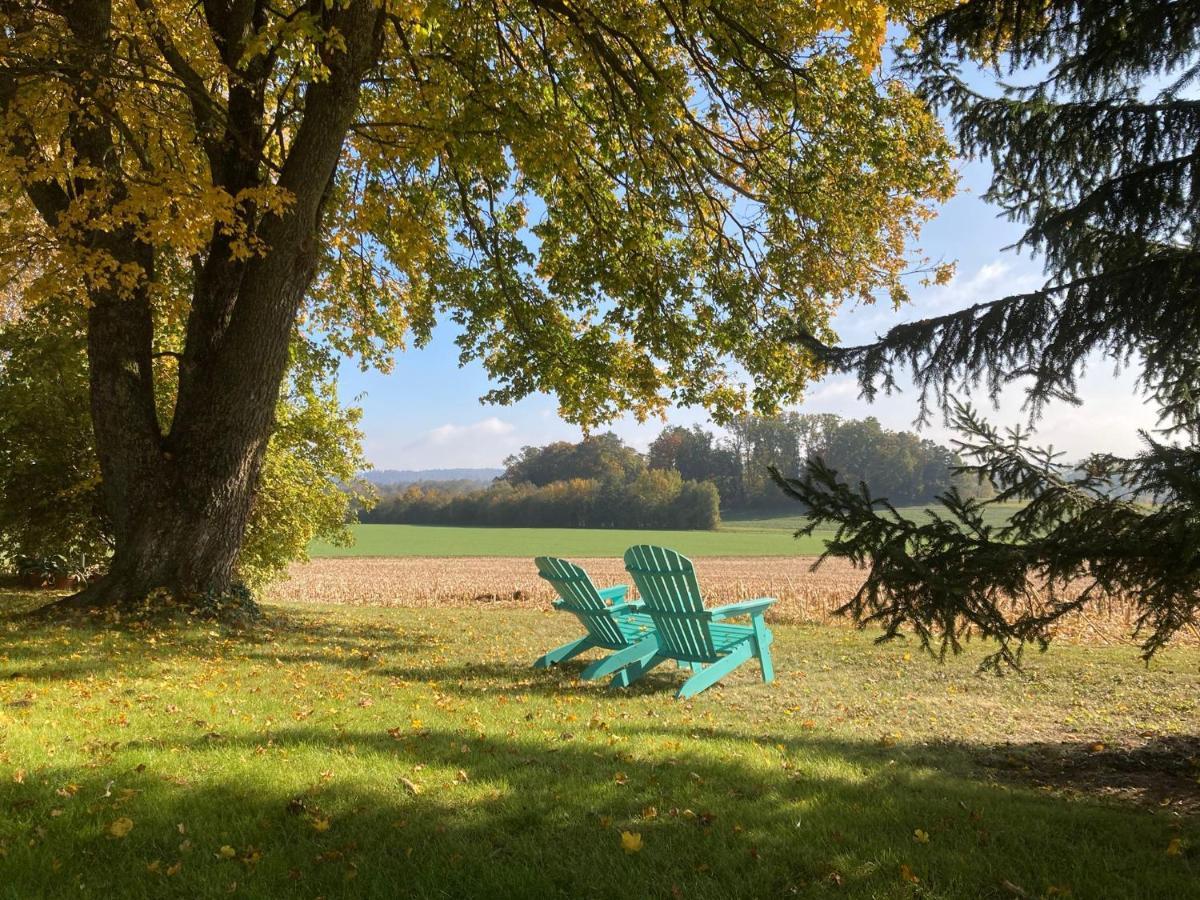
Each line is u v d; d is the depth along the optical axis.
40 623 8.35
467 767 4.21
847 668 8.80
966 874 3.03
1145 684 7.91
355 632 10.56
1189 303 3.94
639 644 7.82
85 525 13.13
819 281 12.34
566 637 11.20
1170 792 4.55
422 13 7.24
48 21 8.52
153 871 2.92
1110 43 4.33
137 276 8.30
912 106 10.65
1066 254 5.01
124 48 9.35
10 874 2.80
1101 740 5.85
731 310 12.82
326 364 15.34
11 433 12.25
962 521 4.08
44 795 3.52
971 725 6.34
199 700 5.73
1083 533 3.81
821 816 3.64
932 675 8.38
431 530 74.19
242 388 9.52
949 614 3.82
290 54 8.96
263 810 3.45
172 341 13.88
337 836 3.25
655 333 12.95
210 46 9.09
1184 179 4.12
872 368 4.75
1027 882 3.00
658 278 12.85
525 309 13.62
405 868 2.98
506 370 14.25
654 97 10.00
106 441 9.48
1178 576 3.51
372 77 10.48
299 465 15.05
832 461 72.50
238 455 9.62
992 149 5.10
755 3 10.04
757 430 88.06
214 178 10.13
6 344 12.36
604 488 81.19
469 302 14.00
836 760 4.86
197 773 3.88
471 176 13.31
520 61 11.27
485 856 3.10
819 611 15.34
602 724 5.56
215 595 9.58
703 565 37.97
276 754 4.23
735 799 3.85
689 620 7.25
